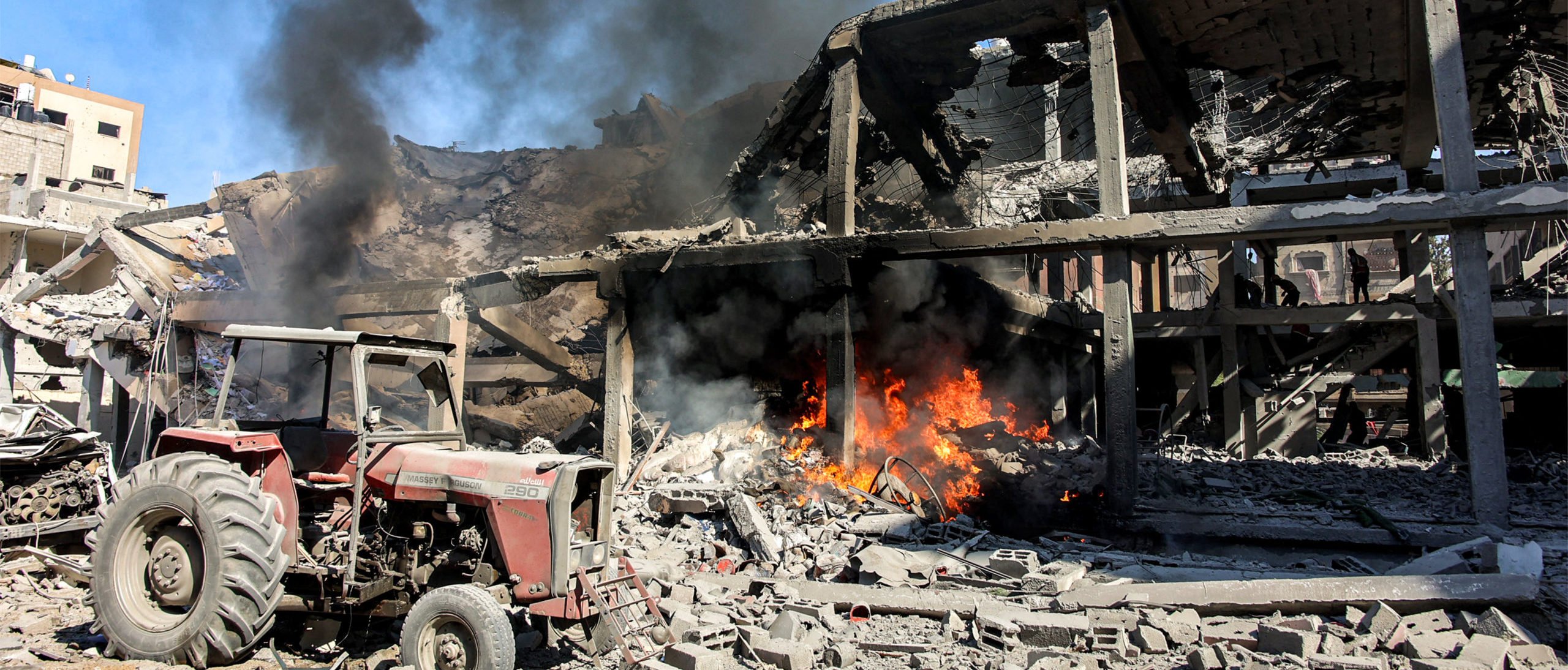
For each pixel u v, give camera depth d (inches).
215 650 231.5
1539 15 558.3
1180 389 1068.5
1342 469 684.7
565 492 224.4
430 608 216.8
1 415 444.8
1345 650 243.9
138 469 253.4
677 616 266.7
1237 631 258.7
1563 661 232.8
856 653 257.6
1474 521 410.0
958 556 356.2
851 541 392.8
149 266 884.0
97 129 1642.5
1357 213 426.0
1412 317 792.9
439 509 245.6
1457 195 408.8
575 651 256.5
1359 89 693.3
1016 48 624.4
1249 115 941.2
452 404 279.6
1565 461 717.9
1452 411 863.7
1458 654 234.2
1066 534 448.8
